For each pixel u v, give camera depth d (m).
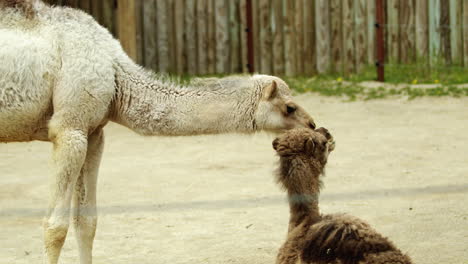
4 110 8.82
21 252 10.13
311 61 24.31
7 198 12.71
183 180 13.64
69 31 8.96
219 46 24.55
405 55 23.75
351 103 20.11
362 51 23.86
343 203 11.86
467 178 12.98
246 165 14.66
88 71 8.84
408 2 23.55
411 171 13.64
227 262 9.52
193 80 9.31
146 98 9.17
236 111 9.09
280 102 9.04
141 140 17.48
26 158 15.88
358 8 23.72
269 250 9.92
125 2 23.19
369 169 13.88
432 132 16.80
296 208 7.02
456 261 9.17
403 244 9.84
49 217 8.83
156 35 24.53
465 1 23.33
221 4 24.36
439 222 10.74
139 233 10.82
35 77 8.80
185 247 10.15
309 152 7.09
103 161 15.47
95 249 10.18
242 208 11.88
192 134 9.22
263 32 24.25
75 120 8.83
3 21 8.91
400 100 20.17
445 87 21.34
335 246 6.22
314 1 24.14
